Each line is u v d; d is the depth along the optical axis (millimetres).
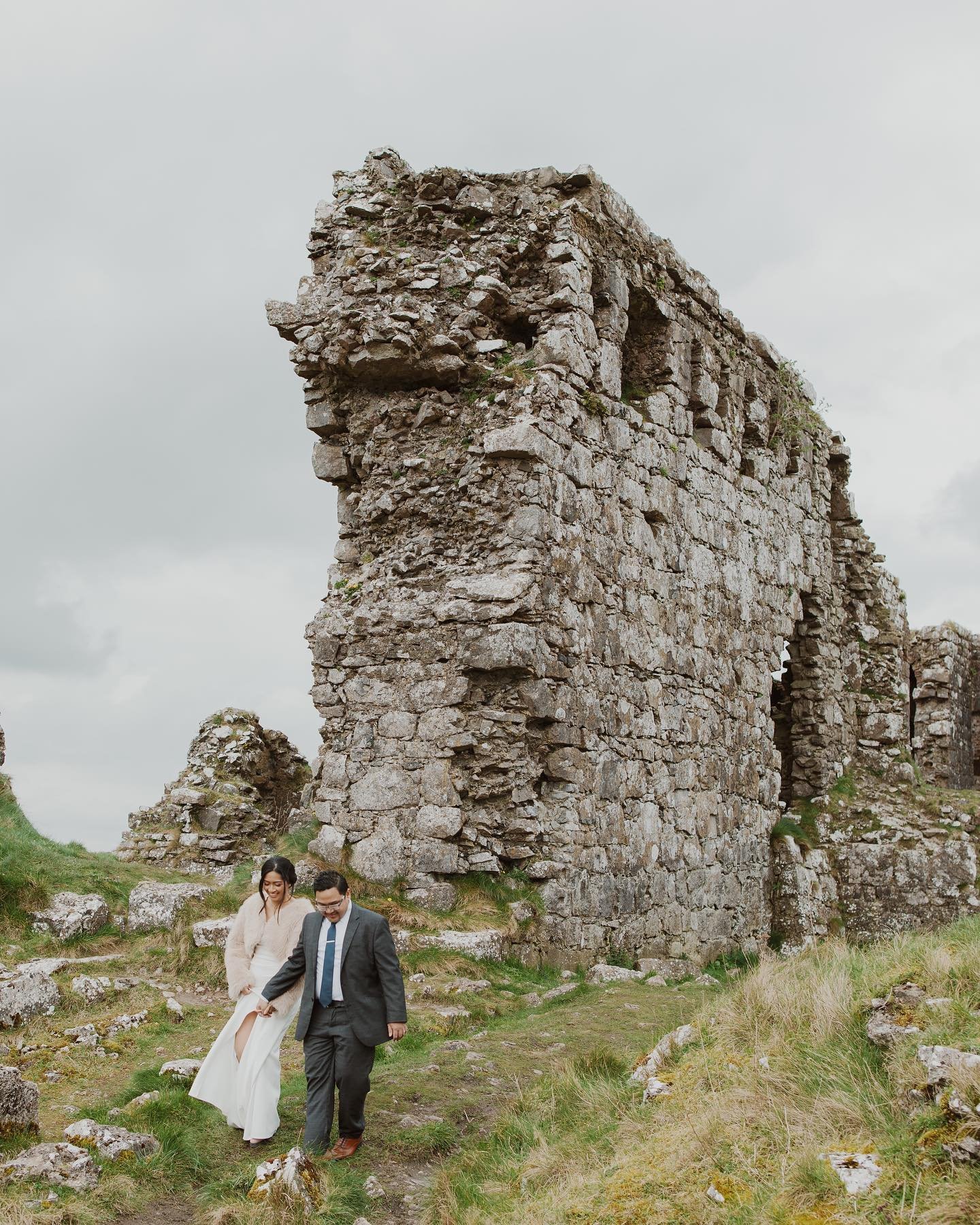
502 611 12078
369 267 13500
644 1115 5949
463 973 10406
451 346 13109
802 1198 4633
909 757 21484
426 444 13227
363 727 12695
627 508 14266
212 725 18047
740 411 17859
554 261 13500
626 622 14023
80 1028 7902
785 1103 5445
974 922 8383
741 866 16703
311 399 13953
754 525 17953
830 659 20688
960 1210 4277
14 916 10375
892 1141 4840
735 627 17047
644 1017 9102
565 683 12578
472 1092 7039
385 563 13078
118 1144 5746
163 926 10555
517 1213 5215
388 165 14086
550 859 12070
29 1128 5879
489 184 13898
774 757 18172
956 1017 5531
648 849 14039
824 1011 6082
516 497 12422
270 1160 5648
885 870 18750
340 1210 5359
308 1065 6188
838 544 21672
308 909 6676
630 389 15594
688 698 15469
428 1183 5848
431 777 12203
